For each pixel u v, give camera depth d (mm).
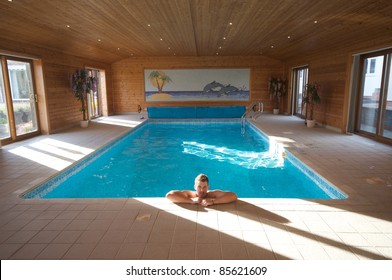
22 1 4438
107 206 3096
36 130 7570
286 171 5223
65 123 8727
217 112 11523
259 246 2336
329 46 7965
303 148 5832
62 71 8570
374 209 2998
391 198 3275
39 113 7637
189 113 11500
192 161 5898
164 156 6305
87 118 10094
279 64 13016
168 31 7348
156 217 2834
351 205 3094
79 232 2574
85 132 8086
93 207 3074
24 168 4500
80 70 9016
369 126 7094
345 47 7438
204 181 3092
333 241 2408
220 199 3107
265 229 2600
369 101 7047
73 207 3080
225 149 6941
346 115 7527
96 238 2469
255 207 3053
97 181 4777
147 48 10352
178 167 5488
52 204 3162
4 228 2660
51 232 2580
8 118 6477
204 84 13219
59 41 7434
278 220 2766
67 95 8875
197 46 10062
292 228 2617
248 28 6961
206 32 7535
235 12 5500
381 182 3799
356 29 5934
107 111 12461
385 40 5859
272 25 6535
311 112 9109
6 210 3027
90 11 5207
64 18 5582
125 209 3018
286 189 4363
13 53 6309
